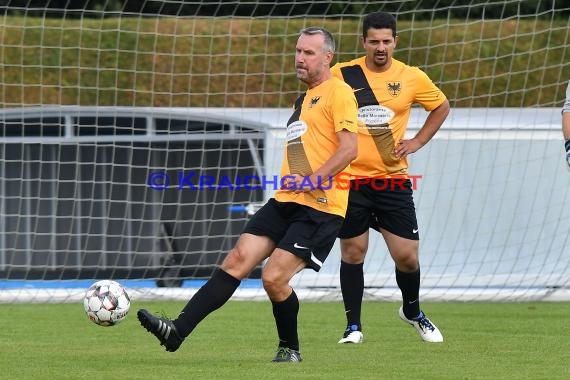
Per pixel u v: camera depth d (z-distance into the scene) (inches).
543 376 731.4
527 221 1589.6
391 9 2213.3
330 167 738.8
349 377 716.7
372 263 1573.6
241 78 2322.8
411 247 933.2
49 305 1418.6
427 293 1510.8
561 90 2241.6
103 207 1747.0
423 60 2261.3
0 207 1740.9
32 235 1760.6
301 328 1113.4
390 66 926.4
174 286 1716.3
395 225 929.5
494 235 1590.8
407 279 948.6
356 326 959.6
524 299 1492.4
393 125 919.0
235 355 867.4
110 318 799.7
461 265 1585.9
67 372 755.4
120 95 2293.3
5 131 1718.8
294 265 754.2
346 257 953.5
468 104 2256.4
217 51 2329.0
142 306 1389.0
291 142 775.1
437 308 1366.9
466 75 2253.9
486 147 1592.0
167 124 1685.5
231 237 1678.2
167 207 1745.8
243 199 1726.1
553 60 2246.6
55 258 1761.8
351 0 2210.9
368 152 915.4
